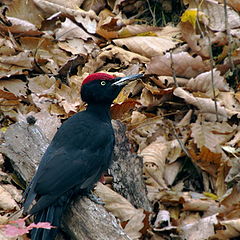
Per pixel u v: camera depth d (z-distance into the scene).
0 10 13.46
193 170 11.72
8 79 12.46
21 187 10.45
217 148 11.70
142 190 10.68
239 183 11.24
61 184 9.02
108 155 9.80
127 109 12.13
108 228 9.09
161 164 11.55
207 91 12.66
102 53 13.11
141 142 11.89
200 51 13.32
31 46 13.15
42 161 9.35
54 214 8.92
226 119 12.22
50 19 13.44
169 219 10.68
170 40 13.44
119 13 14.06
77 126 9.73
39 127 10.82
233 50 13.29
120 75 12.62
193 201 10.95
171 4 14.09
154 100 12.51
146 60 13.11
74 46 13.24
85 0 14.12
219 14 13.70
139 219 10.23
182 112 12.49
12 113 11.96
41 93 12.35
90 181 9.40
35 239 8.67
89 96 10.14
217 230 10.37
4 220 9.63
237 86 12.91
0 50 12.76
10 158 10.34
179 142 11.70
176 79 12.77
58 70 12.85
